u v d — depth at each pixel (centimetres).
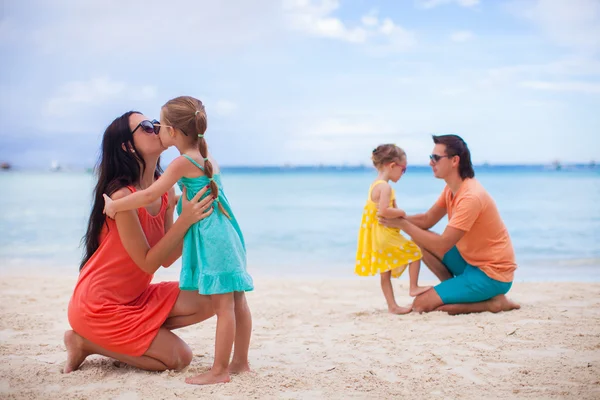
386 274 543
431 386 327
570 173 5609
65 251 1152
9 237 1353
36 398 306
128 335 345
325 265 1012
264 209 2162
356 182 4231
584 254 1070
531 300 586
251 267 991
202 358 392
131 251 347
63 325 494
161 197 378
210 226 340
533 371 349
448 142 529
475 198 509
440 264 563
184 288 337
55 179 4828
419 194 2795
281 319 526
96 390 319
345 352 403
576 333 439
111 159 362
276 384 329
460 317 506
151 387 324
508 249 521
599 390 316
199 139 344
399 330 466
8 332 468
